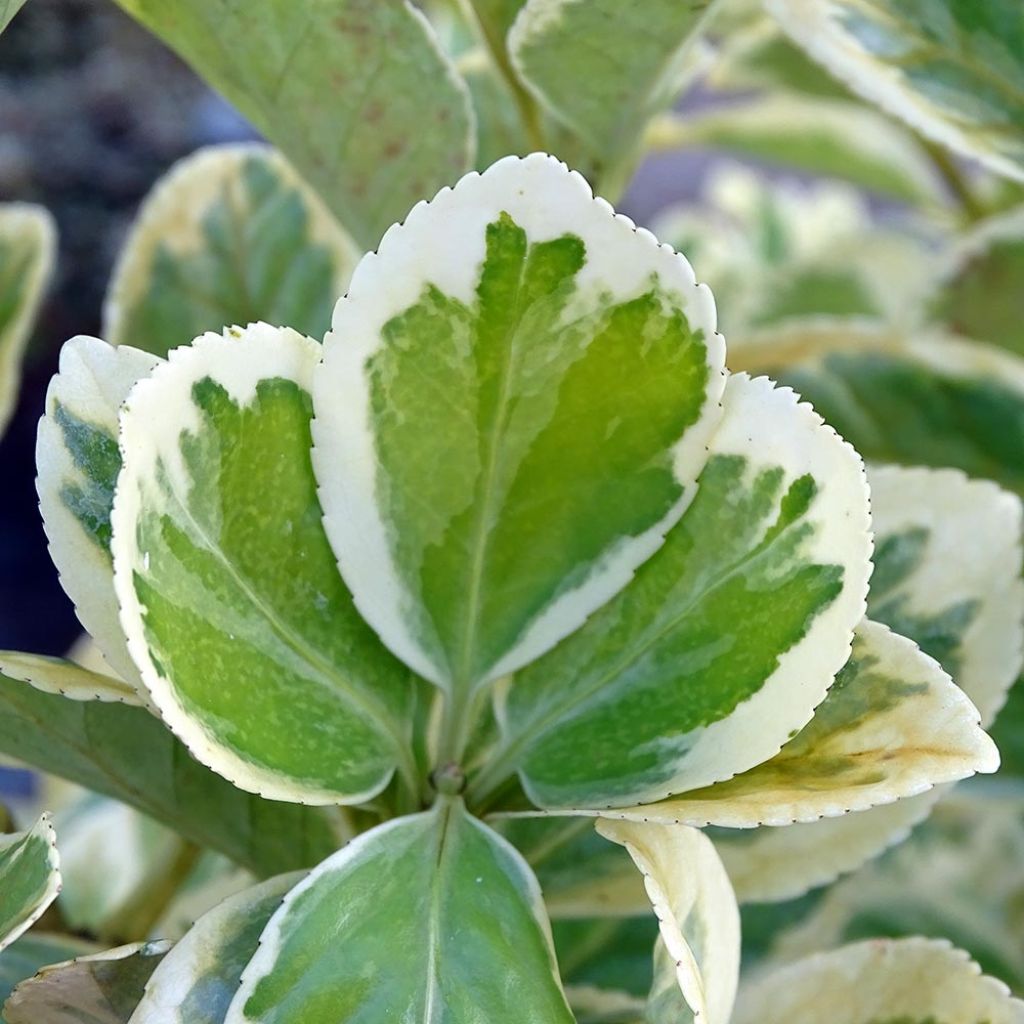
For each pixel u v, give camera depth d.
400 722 0.26
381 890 0.25
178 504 0.24
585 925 0.33
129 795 0.28
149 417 0.24
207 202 0.35
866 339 0.36
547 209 0.25
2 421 0.35
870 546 0.25
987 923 0.38
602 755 0.26
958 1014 0.28
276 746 0.25
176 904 0.34
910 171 0.50
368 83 0.29
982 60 0.31
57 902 0.32
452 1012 0.25
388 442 0.25
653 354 0.25
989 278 0.37
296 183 0.35
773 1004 0.29
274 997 0.24
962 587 0.29
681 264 0.25
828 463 0.25
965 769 0.24
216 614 0.25
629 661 0.26
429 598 0.26
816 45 0.30
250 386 0.25
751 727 0.25
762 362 0.37
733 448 0.25
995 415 0.36
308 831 0.28
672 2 0.28
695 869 0.25
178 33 0.29
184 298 0.36
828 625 0.25
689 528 0.26
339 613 0.26
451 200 0.25
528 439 0.26
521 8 0.30
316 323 0.36
